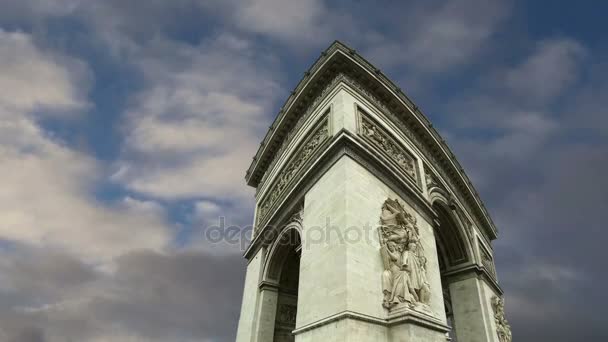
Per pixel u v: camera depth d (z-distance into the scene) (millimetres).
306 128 39562
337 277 23016
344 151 28641
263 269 39938
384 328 22531
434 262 32625
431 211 36188
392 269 25234
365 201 27422
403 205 32219
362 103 35656
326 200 28547
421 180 39188
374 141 34000
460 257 48312
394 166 34156
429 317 23594
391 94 39562
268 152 51906
